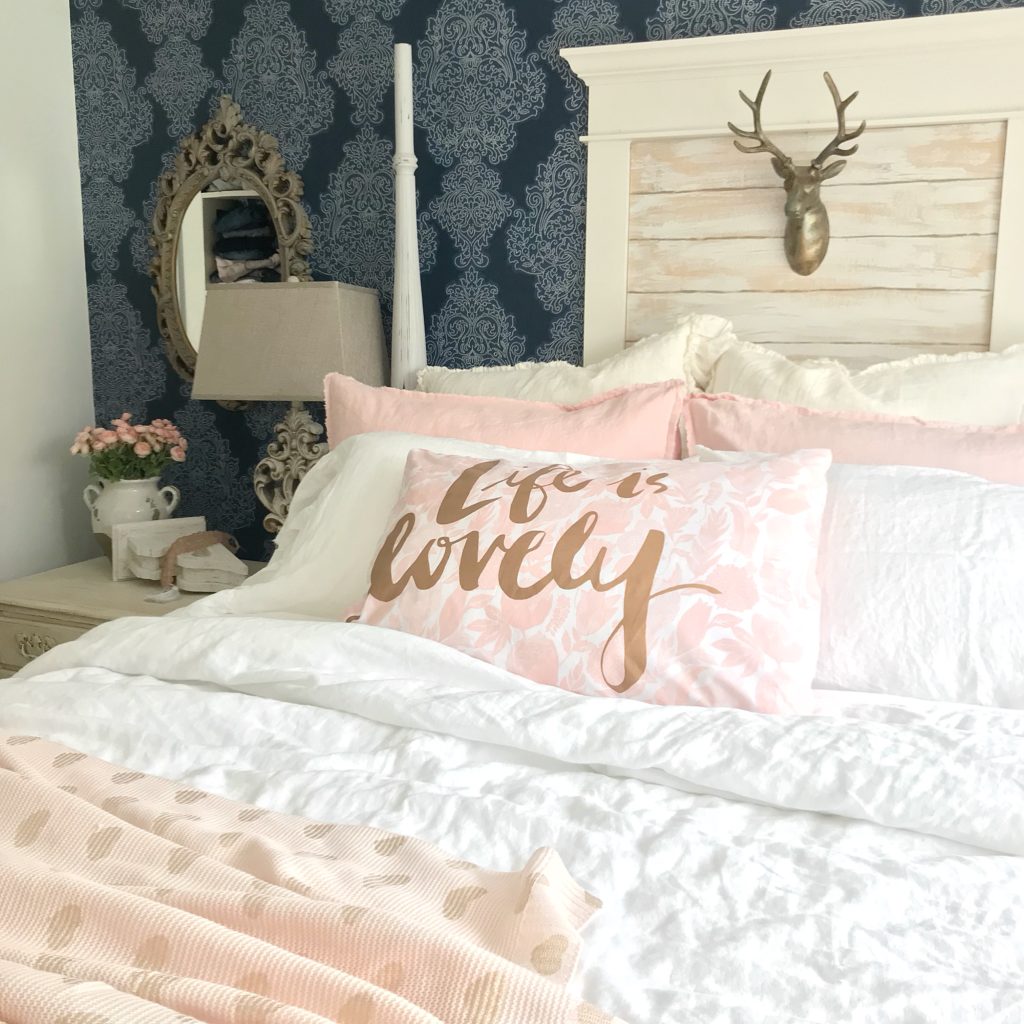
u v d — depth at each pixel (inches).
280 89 99.8
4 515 106.3
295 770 45.2
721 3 83.3
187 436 110.0
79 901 31.4
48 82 106.3
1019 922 33.0
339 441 80.3
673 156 85.3
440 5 92.4
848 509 57.2
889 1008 28.6
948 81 76.0
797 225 79.4
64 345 110.9
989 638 51.4
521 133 91.1
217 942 28.9
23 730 50.1
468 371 89.2
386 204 97.0
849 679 53.8
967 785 38.2
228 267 104.5
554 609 52.5
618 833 38.6
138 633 57.7
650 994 29.7
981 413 69.4
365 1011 26.0
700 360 81.4
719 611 50.9
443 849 38.2
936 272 78.9
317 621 60.1
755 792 40.6
